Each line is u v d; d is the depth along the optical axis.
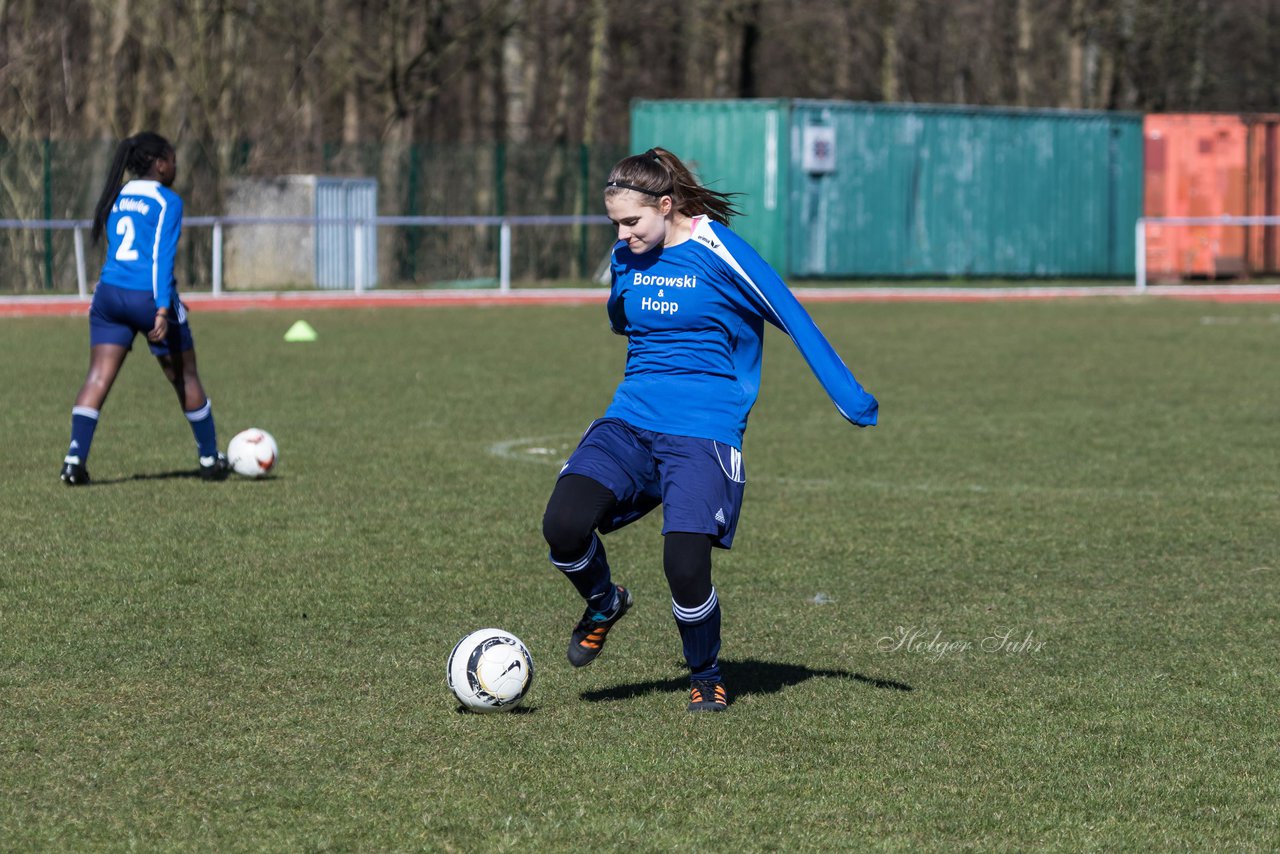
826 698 17.92
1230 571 25.03
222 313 78.06
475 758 15.63
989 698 18.02
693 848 13.34
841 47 162.62
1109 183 112.38
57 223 81.56
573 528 16.73
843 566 25.22
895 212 106.56
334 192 99.38
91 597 22.28
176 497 30.23
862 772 15.38
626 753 15.84
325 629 20.77
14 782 14.80
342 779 14.97
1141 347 63.84
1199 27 161.25
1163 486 32.72
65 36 109.12
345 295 87.62
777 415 43.88
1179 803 14.67
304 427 40.16
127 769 15.19
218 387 48.22
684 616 17.05
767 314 16.97
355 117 129.38
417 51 125.94
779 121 101.94
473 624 21.19
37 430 38.75
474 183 109.44
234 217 97.12
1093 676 19.00
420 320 75.19
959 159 107.94
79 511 28.66
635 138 107.38
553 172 112.25
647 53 164.00
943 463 35.62
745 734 16.53
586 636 17.91
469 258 108.94
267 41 120.62
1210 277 109.50
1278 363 57.75
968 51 172.25
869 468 34.91
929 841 13.59
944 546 26.77
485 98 151.00
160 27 107.56
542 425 41.12
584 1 136.62
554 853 13.21
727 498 17.08
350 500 30.19
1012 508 30.23
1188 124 109.75
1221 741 16.53
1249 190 109.31
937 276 108.38
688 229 17.06
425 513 29.00
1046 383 51.53
